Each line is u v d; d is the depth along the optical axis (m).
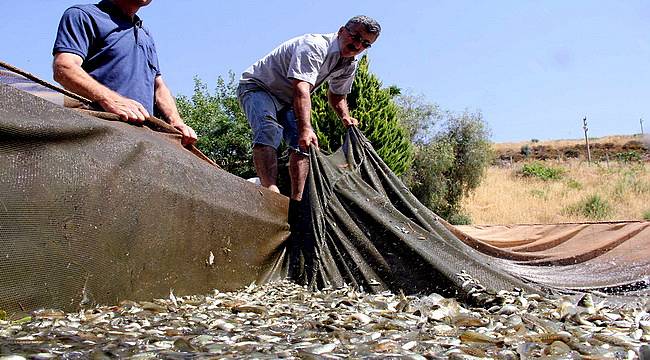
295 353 2.14
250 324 2.87
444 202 26.47
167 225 3.53
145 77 4.60
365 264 4.61
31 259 2.60
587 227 6.26
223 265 4.10
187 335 2.46
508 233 6.61
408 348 2.34
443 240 4.78
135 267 3.27
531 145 65.06
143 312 2.96
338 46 5.75
